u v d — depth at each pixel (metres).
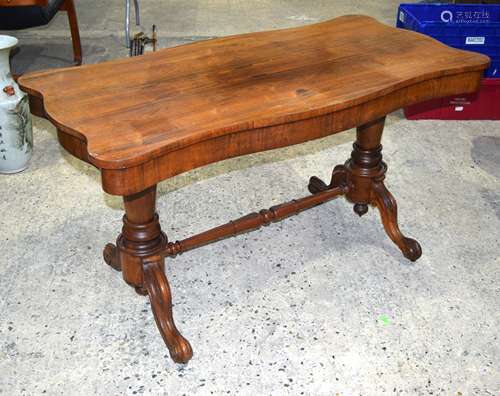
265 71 1.47
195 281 1.77
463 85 1.53
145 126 1.18
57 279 1.77
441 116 2.84
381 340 1.56
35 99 1.40
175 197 2.20
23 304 1.67
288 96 1.32
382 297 1.71
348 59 1.54
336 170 1.92
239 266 1.83
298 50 1.62
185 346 1.46
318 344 1.54
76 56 3.40
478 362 1.49
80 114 1.24
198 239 1.62
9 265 1.82
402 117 2.88
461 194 2.23
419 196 2.21
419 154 2.53
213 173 2.35
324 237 1.97
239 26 4.14
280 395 1.40
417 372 1.46
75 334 1.57
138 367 1.48
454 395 1.40
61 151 2.51
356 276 1.79
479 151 2.55
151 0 4.76
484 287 1.75
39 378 1.44
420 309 1.66
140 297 1.71
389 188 2.26
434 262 1.85
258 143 1.26
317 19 4.30
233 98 1.31
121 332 1.58
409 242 1.83
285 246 1.93
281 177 2.34
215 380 1.44
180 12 4.46
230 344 1.54
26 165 2.37
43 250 1.89
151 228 1.48
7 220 2.04
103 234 1.98
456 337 1.57
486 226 2.03
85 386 1.42
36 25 2.86
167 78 1.43
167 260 1.85
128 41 3.68
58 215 2.08
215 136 1.18
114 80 1.42
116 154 1.07
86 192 2.22
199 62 1.54
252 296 1.71
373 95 1.33
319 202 1.84
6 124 2.18
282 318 1.63
